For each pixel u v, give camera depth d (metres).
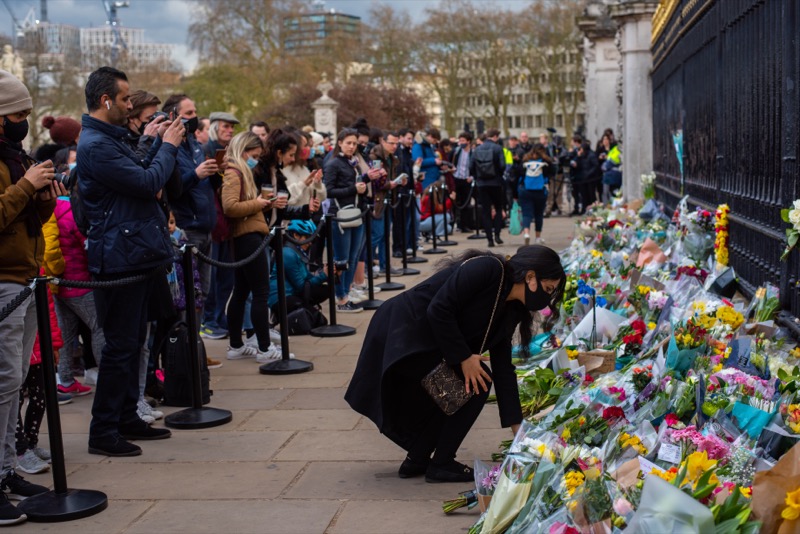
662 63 13.98
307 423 5.83
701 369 4.74
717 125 8.95
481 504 3.94
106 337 5.30
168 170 5.22
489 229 15.71
